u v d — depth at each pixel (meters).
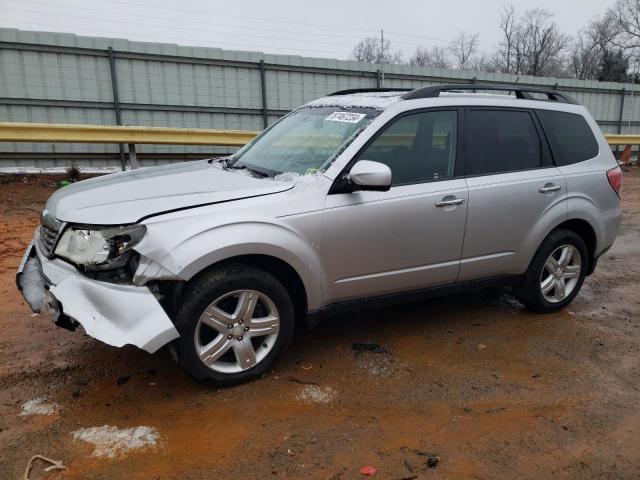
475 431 3.15
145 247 3.07
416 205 3.94
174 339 3.23
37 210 8.91
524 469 2.84
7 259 6.13
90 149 12.16
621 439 3.12
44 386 3.48
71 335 4.21
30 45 11.39
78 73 11.95
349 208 3.68
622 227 9.13
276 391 3.50
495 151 4.46
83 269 3.19
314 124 4.35
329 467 2.80
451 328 4.62
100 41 11.96
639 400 3.55
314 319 3.78
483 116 4.45
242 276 3.36
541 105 4.86
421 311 4.99
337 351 4.09
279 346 3.63
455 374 3.81
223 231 3.25
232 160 4.59
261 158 4.31
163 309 3.14
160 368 3.74
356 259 3.78
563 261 4.94
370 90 4.87
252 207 3.39
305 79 14.54
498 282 4.64
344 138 3.92
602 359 4.12
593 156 5.09
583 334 4.57
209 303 3.29
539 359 4.09
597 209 5.00
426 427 3.17
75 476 2.69
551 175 4.69
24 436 2.98
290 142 4.29
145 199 3.38
